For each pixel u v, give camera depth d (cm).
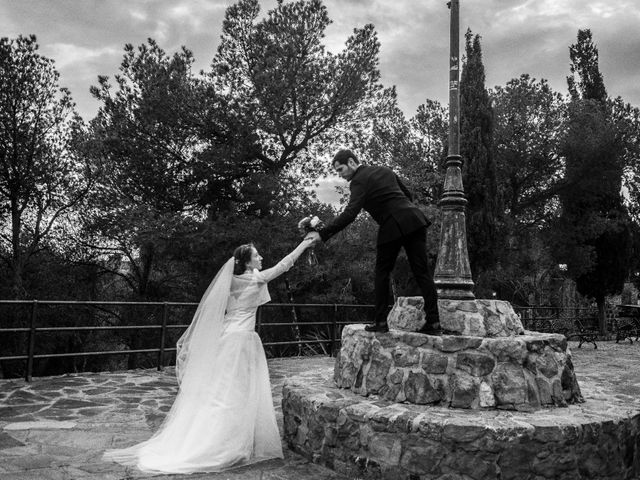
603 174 1848
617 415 402
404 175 1644
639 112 2000
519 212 2059
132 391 698
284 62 1457
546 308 1788
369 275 1616
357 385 465
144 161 1546
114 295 2069
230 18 1512
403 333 448
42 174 1616
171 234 1399
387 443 381
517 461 352
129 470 390
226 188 1645
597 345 1617
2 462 398
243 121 1446
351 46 1562
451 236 505
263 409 445
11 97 1547
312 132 1636
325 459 418
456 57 531
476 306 476
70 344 1883
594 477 377
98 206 1659
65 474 377
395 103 1656
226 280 450
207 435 411
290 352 1661
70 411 573
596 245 1947
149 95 1439
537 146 1955
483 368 414
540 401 418
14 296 1627
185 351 469
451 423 361
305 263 1552
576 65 2311
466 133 1536
